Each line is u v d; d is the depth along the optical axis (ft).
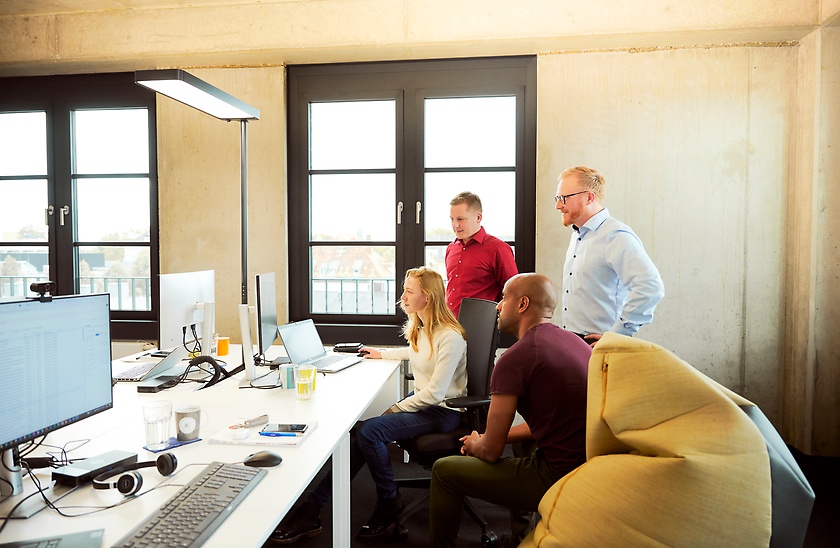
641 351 5.08
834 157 10.91
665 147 11.87
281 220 12.90
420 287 8.29
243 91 12.87
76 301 4.88
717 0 11.11
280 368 8.09
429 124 12.81
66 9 12.66
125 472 4.85
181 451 5.47
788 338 11.74
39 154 13.88
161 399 7.50
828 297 11.04
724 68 11.71
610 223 8.83
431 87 12.65
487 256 10.87
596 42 11.71
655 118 11.88
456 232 10.97
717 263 11.85
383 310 13.08
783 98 11.62
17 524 4.00
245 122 10.63
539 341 6.12
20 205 13.94
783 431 11.85
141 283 13.70
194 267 13.14
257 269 13.00
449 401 7.74
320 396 7.58
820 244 11.01
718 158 11.77
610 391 5.05
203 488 4.49
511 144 12.55
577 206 9.00
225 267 13.06
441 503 6.31
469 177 12.71
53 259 13.75
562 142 12.10
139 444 5.71
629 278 8.45
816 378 11.13
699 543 4.43
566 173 9.14
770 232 11.75
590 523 4.70
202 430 6.11
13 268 14.02
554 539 4.90
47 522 4.03
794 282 11.58
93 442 5.77
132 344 13.38
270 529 3.98
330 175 13.07
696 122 11.80
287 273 13.04
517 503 6.07
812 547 7.86
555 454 5.96
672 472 4.42
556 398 5.92
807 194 11.19
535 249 12.37
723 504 4.42
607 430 5.06
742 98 11.69
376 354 10.11
